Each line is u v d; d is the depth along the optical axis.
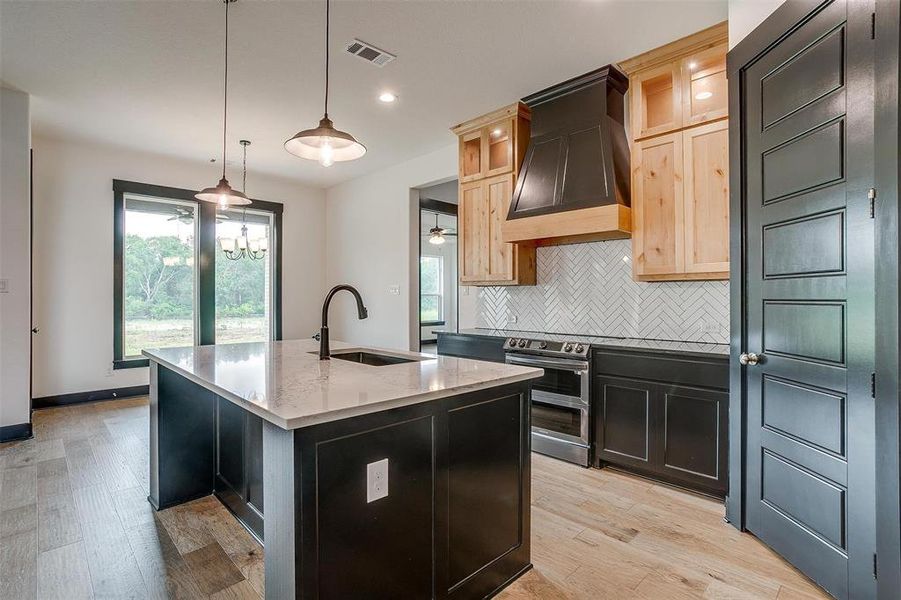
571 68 3.27
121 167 5.14
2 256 3.65
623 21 2.70
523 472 2.00
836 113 1.77
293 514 1.29
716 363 2.65
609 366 3.12
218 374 1.90
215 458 2.76
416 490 1.59
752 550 2.17
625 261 3.64
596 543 2.23
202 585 1.90
